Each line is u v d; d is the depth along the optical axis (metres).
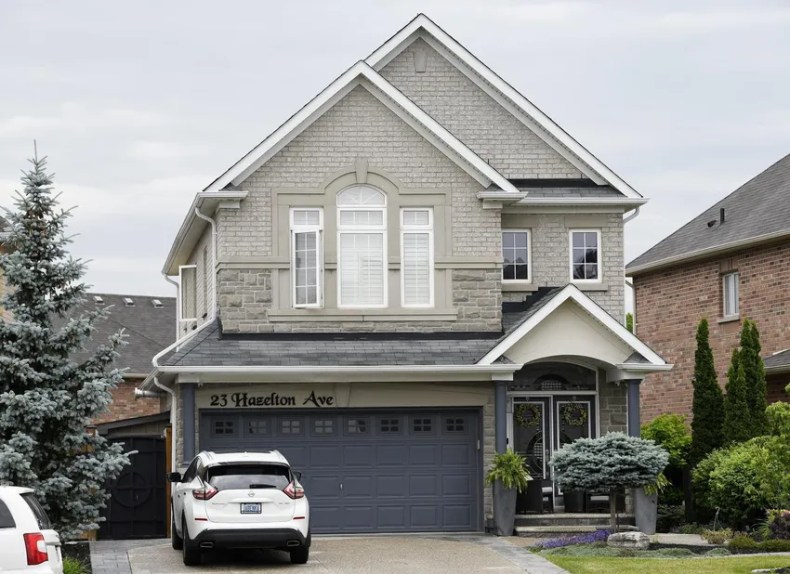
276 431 25.34
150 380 27.78
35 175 20.31
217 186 25.53
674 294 35.31
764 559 19.44
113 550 22.28
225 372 24.27
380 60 28.61
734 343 32.47
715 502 24.19
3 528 13.56
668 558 20.19
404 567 19.53
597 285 27.89
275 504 19.39
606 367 26.28
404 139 26.38
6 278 20.39
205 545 19.19
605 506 26.03
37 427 19.53
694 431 26.95
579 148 28.52
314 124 26.16
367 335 25.91
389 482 25.59
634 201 27.84
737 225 33.19
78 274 20.36
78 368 20.31
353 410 25.59
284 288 25.81
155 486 26.77
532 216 27.97
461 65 28.84
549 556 20.73
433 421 25.83
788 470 20.75
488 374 25.33
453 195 26.44
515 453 26.44
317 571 19.09
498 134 28.70
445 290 26.27
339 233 26.11
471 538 24.28
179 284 33.00
